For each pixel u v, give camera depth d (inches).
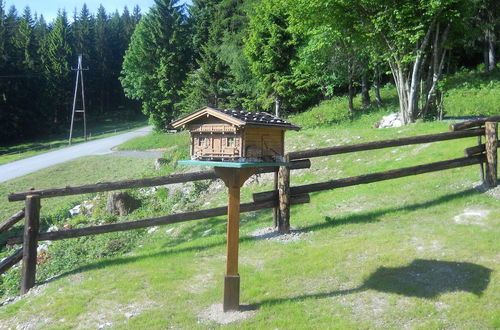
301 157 375.9
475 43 1341.0
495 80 1117.1
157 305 255.6
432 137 399.5
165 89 1930.4
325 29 885.2
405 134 687.7
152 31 2034.9
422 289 245.3
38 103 2432.3
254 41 1299.2
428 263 274.1
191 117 241.3
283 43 1249.4
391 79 1421.0
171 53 1953.7
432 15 740.7
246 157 229.8
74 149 1696.6
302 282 269.3
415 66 799.7
